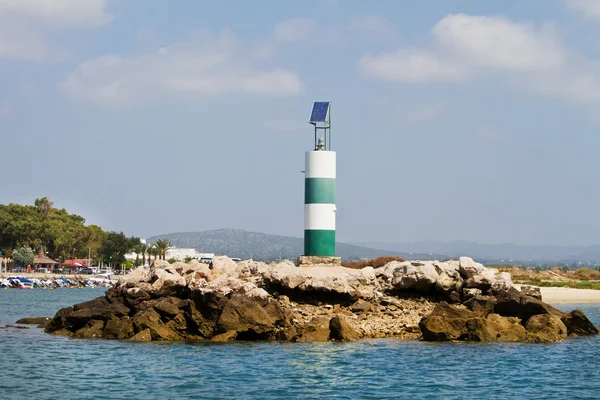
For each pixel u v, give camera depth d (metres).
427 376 37.03
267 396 32.72
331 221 57.81
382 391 33.78
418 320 51.28
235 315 47.69
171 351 43.91
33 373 37.94
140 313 51.12
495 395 33.28
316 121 58.38
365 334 48.72
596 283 140.12
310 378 36.31
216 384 35.06
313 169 57.72
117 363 40.38
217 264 55.34
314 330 47.72
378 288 55.19
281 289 53.59
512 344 46.94
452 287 53.69
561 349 45.41
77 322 53.38
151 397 32.53
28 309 91.00
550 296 105.56
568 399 32.59
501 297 51.88
